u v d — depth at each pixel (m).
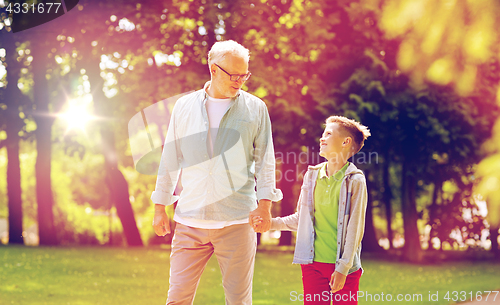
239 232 3.01
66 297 6.21
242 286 3.04
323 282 3.03
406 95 10.45
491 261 12.96
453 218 15.14
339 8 11.16
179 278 3.07
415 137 10.94
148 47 12.05
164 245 16.25
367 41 10.78
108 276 8.19
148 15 11.57
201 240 3.03
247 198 3.05
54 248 13.36
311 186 3.07
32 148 22.39
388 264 11.74
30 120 16.67
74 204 26.95
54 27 12.14
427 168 11.65
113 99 12.68
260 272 9.27
